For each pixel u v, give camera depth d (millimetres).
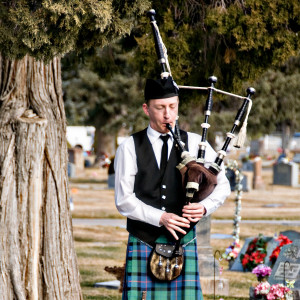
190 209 6816
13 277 9312
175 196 7047
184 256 7117
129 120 50906
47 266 9523
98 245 22812
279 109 42219
